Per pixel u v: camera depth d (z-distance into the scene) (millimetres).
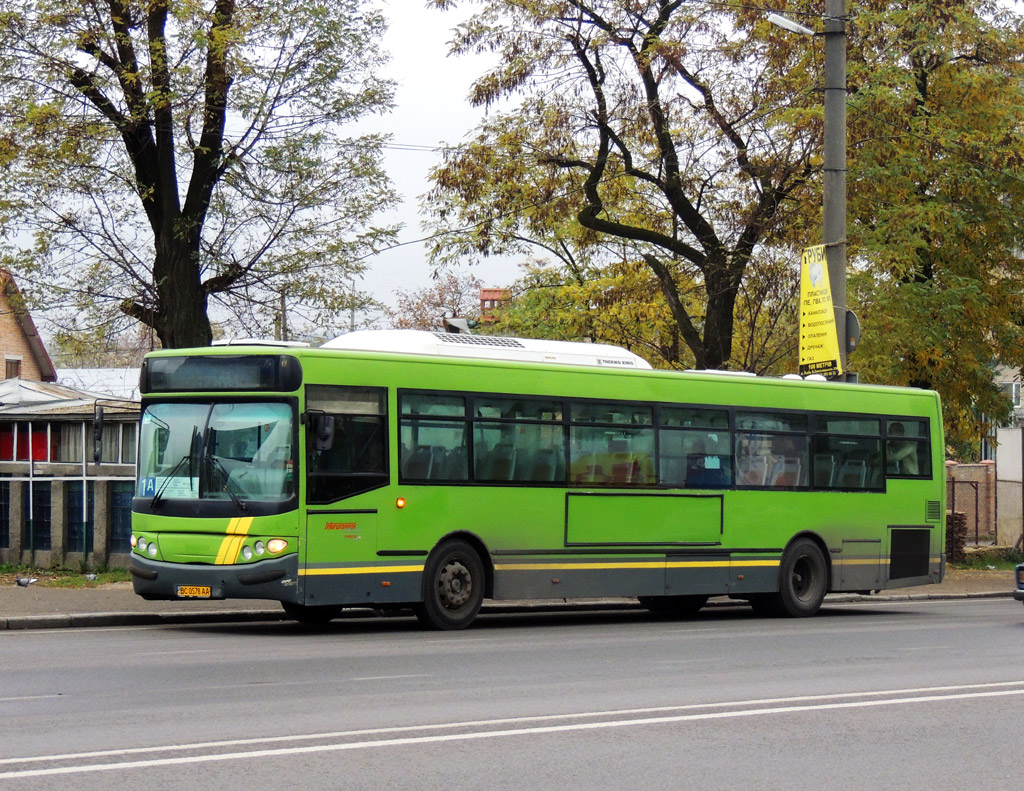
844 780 7645
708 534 19422
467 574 16984
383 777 7465
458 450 16906
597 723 9328
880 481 21750
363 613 19469
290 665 12625
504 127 28188
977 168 29172
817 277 23234
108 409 23891
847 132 28578
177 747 8242
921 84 30109
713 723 9438
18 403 25781
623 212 31203
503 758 8062
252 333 26953
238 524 15484
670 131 27562
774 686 11516
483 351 17562
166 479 16031
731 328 28391
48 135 24500
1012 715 10008
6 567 23531
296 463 15484
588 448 18188
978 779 7738
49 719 9297
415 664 12844
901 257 27594
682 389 19328
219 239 25922
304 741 8484
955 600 25875
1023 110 29750
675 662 13383
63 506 23750
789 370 30672
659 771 7777
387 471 16219
